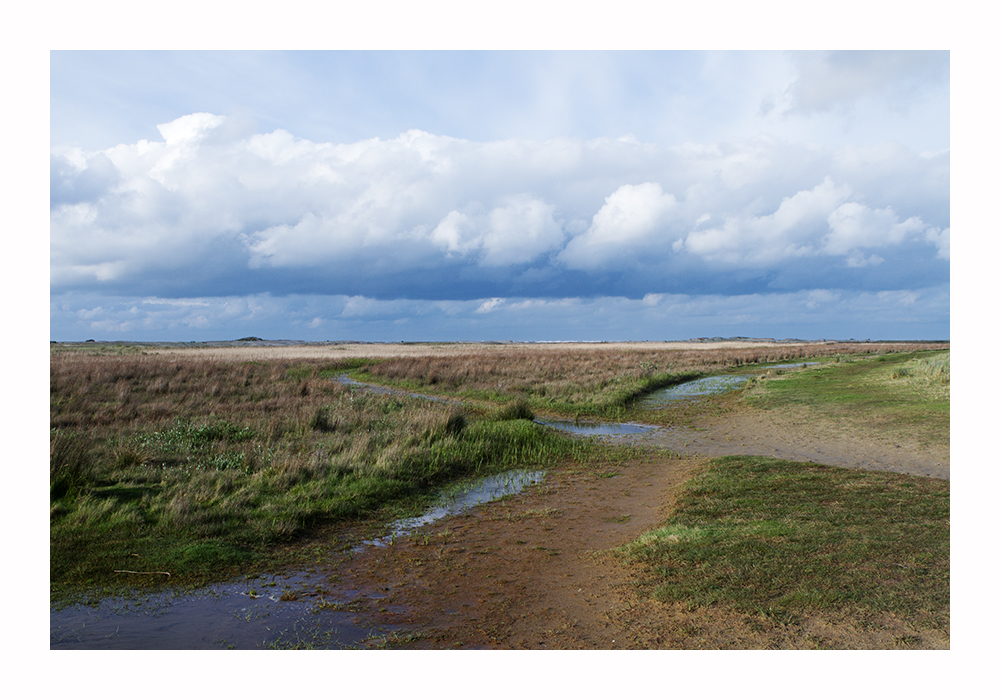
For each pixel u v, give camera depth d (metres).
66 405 14.65
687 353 51.81
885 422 13.07
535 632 4.30
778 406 17.02
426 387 24.88
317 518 7.28
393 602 4.95
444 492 8.91
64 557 5.68
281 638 4.30
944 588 4.48
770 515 6.60
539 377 27.28
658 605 4.57
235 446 10.50
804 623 4.11
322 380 23.86
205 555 5.91
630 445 12.67
